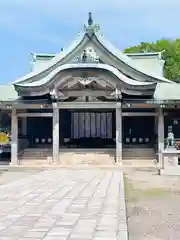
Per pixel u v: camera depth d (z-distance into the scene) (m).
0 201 14.49
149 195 16.64
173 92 32.22
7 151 39.19
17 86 30.36
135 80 32.41
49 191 17.25
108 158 31.36
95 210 12.63
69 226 10.30
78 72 29.77
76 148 33.06
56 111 30.83
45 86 30.30
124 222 10.83
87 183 20.33
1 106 31.50
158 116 31.52
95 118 35.94
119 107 30.61
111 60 32.34
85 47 32.28
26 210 12.62
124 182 21.33
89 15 32.38
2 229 9.94
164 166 25.48
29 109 33.22
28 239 8.95
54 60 32.69
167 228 10.55
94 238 9.07
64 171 27.56
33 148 33.44
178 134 33.56
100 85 30.41
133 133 35.97
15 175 25.42
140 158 31.75
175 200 15.34
